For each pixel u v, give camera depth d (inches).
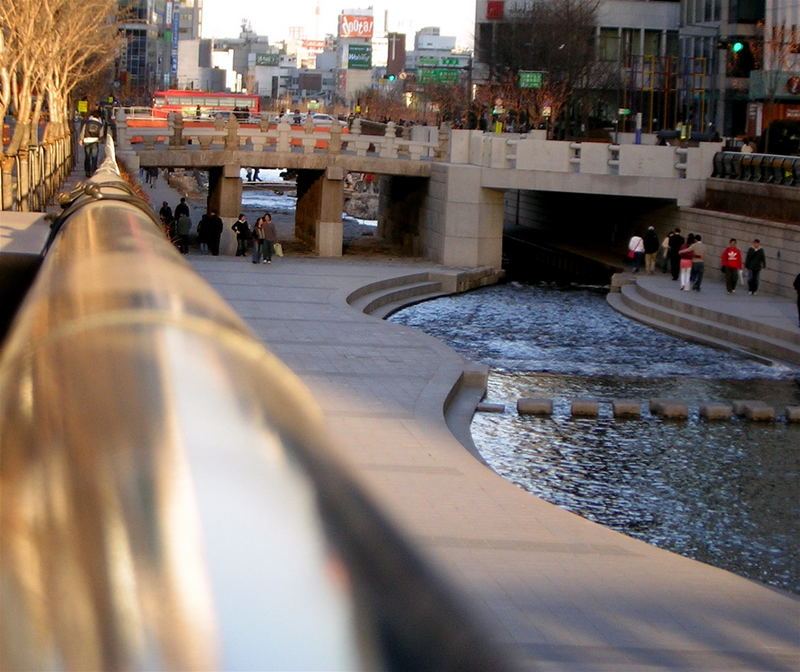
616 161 1701.5
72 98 3245.6
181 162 1769.2
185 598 47.9
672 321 1304.1
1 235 685.3
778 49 2546.8
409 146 1856.5
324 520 54.2
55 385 66.8
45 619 47.2
